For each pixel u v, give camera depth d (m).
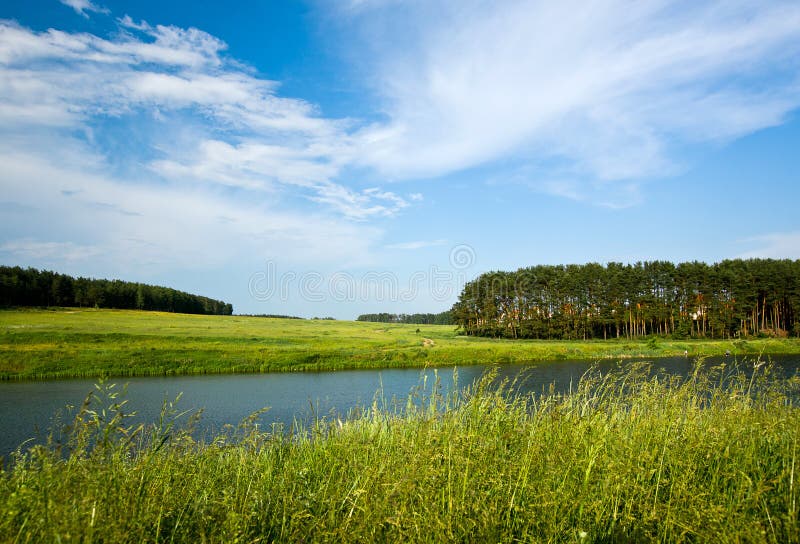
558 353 60.09
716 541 3.49
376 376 42.34
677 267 98.06
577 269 100.94
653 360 49.78
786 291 87.94
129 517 3.44
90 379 39.94
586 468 4.68
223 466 5.45
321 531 3.79
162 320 92.75
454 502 3.88
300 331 85.81
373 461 5.05
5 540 3.21
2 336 55.03
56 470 3.89
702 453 5.10
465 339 85.50
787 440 5.22
